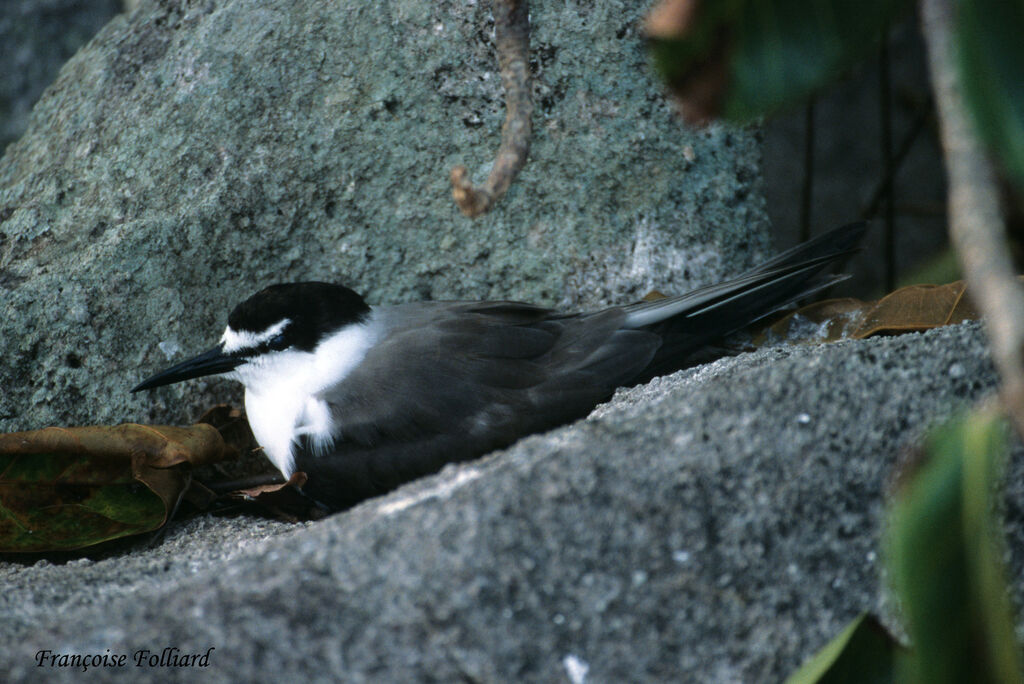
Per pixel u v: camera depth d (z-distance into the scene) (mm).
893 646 3699
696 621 4375
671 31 2723
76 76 8906
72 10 12312
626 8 8438
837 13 2752
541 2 8367
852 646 3734
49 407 7715
